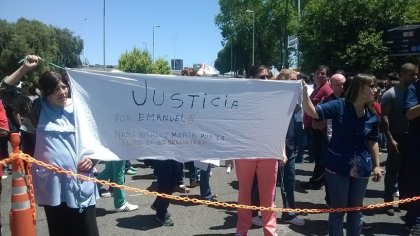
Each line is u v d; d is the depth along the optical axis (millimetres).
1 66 49312
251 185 4645
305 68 24062
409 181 4914
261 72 4988
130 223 5523
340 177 4008
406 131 5660
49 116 3436
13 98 3381
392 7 20844
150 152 3877
